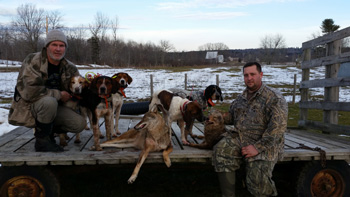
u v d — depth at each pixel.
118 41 56.31
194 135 4.33
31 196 3.09
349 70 3.96
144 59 52.22
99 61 50.78
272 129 2.95
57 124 3.58
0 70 28.22
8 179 3.01
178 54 57.44
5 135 4.22
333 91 4.41
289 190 3.69
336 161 3.45
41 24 45.47
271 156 2.97
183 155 3.30
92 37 52.47
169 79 20.94
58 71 3.68
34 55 3.34
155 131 3.21
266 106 3.08
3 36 51.19
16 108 3.27
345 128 4.05
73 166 3.60
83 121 3.71
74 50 52.25
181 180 4.30
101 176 4.39
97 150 3.45
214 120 3.43
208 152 3.34
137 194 3.79
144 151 3.20
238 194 3.82
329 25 40.41
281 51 58.16
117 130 4.63
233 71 26.75
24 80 3.13
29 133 4.37
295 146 3.67
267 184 2.97
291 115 9.41
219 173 3.20
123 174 4.48
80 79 3.61
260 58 59.69
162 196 3.75
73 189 3.88
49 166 3.28
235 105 3.42
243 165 3.66
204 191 3.94
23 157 3.02
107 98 3.62
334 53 4.34
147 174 4.49
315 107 4.78
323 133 4.74
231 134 3.29
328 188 3.43
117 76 4.88
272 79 21.55
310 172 3.37
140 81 19.98
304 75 5.24
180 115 4.10
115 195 3.74
